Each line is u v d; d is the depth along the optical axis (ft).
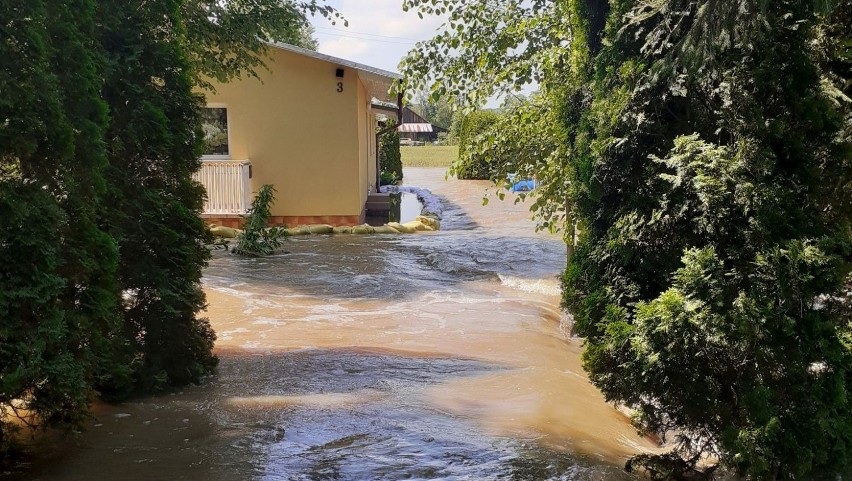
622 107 13.48
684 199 12.89
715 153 12.06
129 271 16.05
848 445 11.35
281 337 23.57
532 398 16.84
